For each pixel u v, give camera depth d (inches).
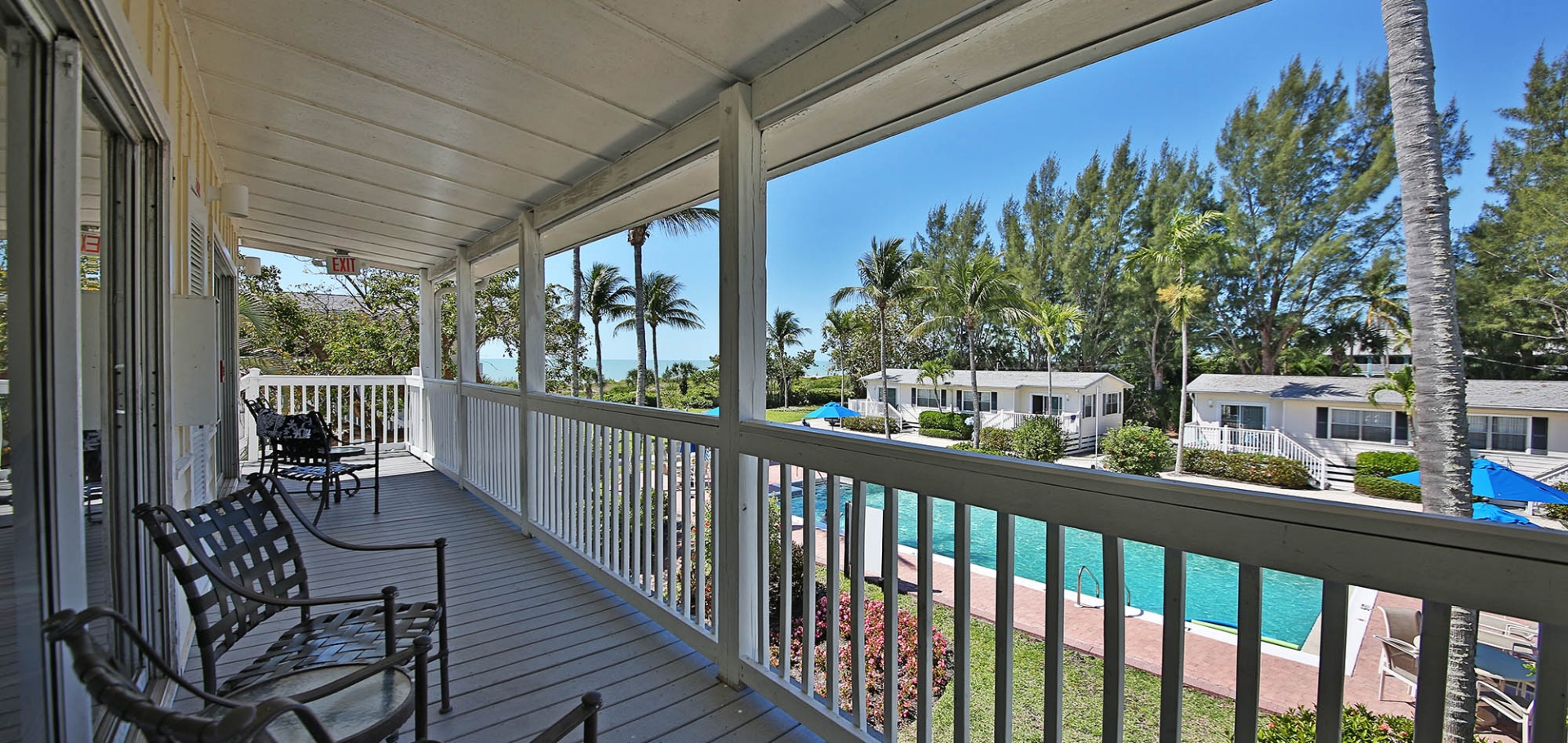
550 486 151.3
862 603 69.3
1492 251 373.4
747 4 68.1
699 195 134.4
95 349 67.1
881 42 68.4
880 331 549.3
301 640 68.1
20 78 43.8
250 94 93.9
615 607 114.6
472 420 208.1
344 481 223.9
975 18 61.7
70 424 44.9
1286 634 191.3
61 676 43.9
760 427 82.2
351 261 231.3
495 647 97.6
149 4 65.9
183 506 91.2
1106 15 59.4
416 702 54.7
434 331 266.8
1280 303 496.1
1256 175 532.1
